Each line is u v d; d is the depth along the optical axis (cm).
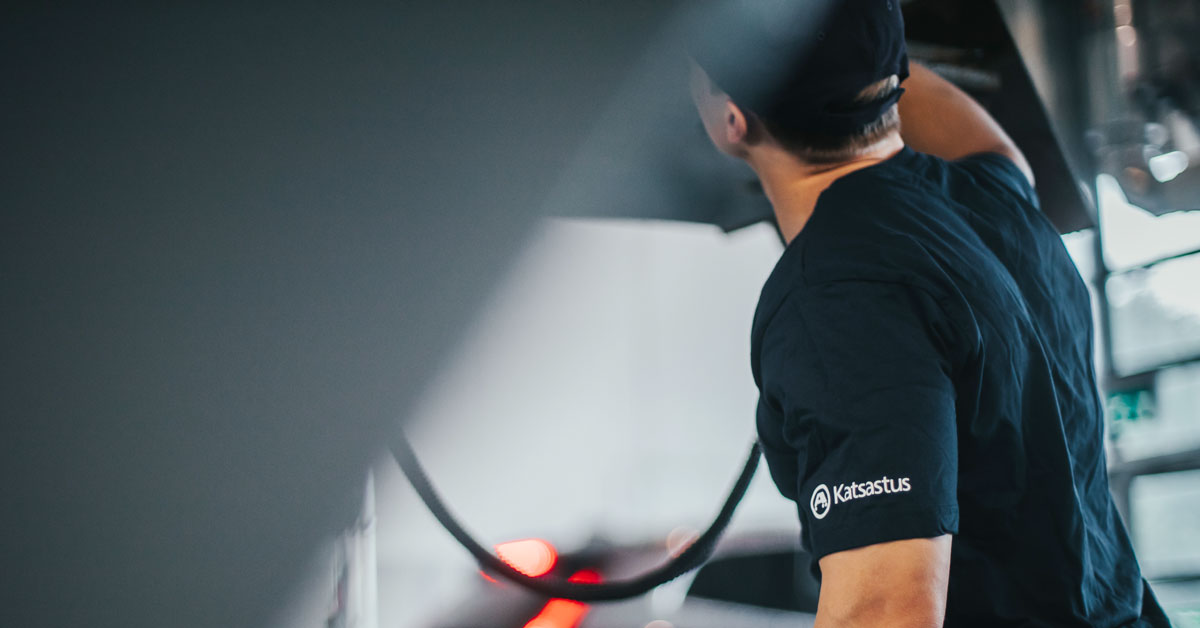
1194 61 317
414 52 107
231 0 101
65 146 97
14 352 94
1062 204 145
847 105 91
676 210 132
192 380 99
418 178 112
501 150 115
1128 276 431
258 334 103
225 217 102
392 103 108
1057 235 104
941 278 80
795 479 87
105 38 98
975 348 79
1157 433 414
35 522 93
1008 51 135
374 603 105
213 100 101
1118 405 425
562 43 109
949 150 118
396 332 111
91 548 94
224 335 101
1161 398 412
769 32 88
